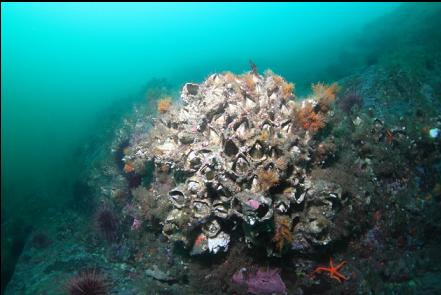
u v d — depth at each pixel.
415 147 1.02
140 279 1.06
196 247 0.88
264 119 0.89
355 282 0.86
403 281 0.90
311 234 0.82
